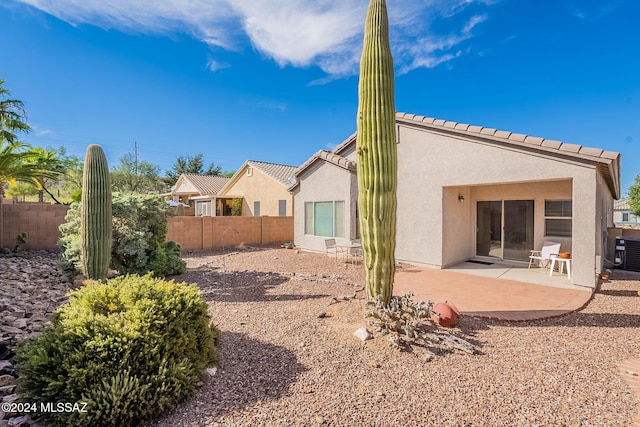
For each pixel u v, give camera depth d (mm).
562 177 8438
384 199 5312
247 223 19219
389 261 5449
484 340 5090
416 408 3361
